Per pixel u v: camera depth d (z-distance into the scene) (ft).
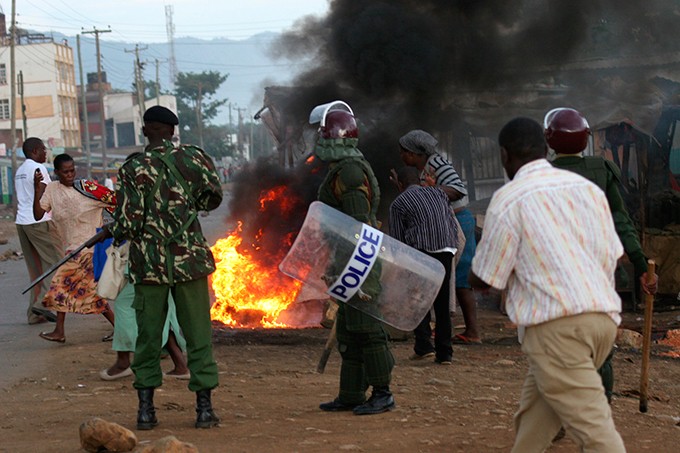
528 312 12.60
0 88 274.57
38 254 36.55
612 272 13.03
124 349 24.84
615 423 19.29
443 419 19.66
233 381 24.77
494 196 13.17
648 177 45.37
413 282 19.16
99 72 216.13
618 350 30.81
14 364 27.99
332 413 20.42
